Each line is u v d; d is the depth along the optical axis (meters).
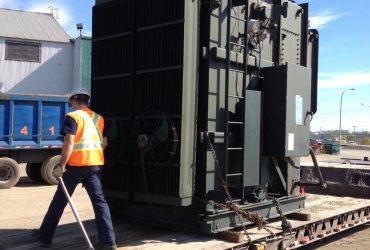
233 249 4.88
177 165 4.91
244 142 5.42
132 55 5.30
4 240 5.06
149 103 5.16
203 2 5.21
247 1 5.46
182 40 4.91
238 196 5.55
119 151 5.41
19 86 30.39
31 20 32.53
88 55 30.95
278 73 5.79
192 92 5.04
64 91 31.70
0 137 13.14
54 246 4.81
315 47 7.32
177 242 4.94
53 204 4.76
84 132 4.76
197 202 5.21
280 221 6.29
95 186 4.77
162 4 5.07
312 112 7.19
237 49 5.65
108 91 5.57
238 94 5.65
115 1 5.53
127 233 5.32
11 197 11.35
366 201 8.96
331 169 9.94
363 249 7.57
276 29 6.27
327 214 7.28
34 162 14.02
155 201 5.09
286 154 5.72
